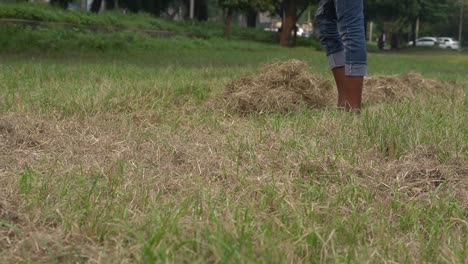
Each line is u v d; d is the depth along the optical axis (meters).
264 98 5.77
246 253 2.27
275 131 4.67
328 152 3.97
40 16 21.52
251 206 2.85
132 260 2.29
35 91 6.33
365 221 2.74
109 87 6.66
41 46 18.12
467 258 2.39
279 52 24.83
